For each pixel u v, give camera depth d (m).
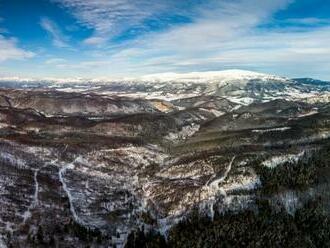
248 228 145.00
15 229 133.88
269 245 137.88
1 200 151.62
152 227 157.00
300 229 150.00
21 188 169.00
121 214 166.75
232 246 135.75
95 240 139.25
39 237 130.50
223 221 150.50
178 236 142.38
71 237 137.62
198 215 160.25
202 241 137.88
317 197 165.88
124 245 140.75
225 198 169.00
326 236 146.62
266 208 159.50
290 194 167.00
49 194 170.12
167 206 172.75
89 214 161.75
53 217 149.75
